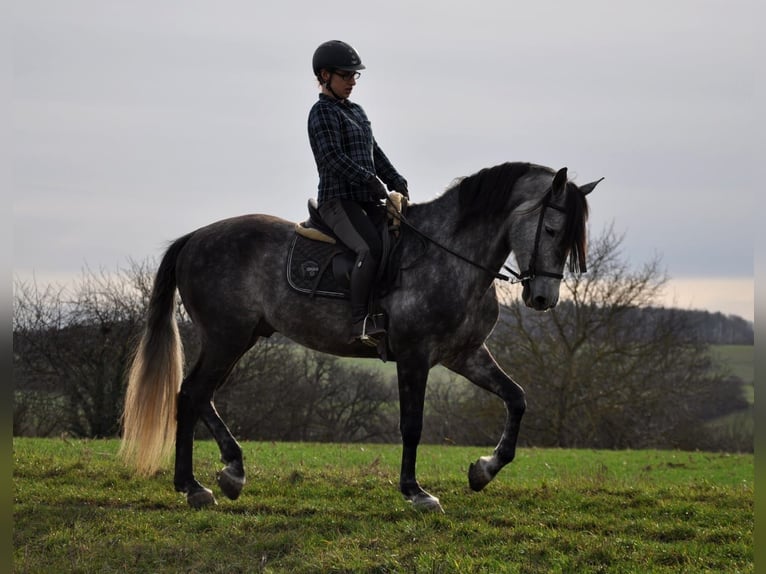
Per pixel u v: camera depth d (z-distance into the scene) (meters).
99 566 5.72
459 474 9.70
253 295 7.44
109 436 23.45
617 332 24.20
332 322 7.12
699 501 7.66
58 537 6.23
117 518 6.78
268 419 27.59
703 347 24.48
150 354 7.52
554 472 11.64
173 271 7.75
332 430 30.08
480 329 6.99
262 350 26.50
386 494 7.65
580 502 7.39
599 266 24.06
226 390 26.67
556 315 24.30
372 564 5.55
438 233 6.96
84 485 8.09
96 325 23.42
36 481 8.26
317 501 7.37
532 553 5.83
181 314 21.91
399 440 30.97
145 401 7.40
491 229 6.86
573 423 24.80
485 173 6.91
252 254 7.44
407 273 6.86
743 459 15.54
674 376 24.36
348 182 6.98
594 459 14.83
